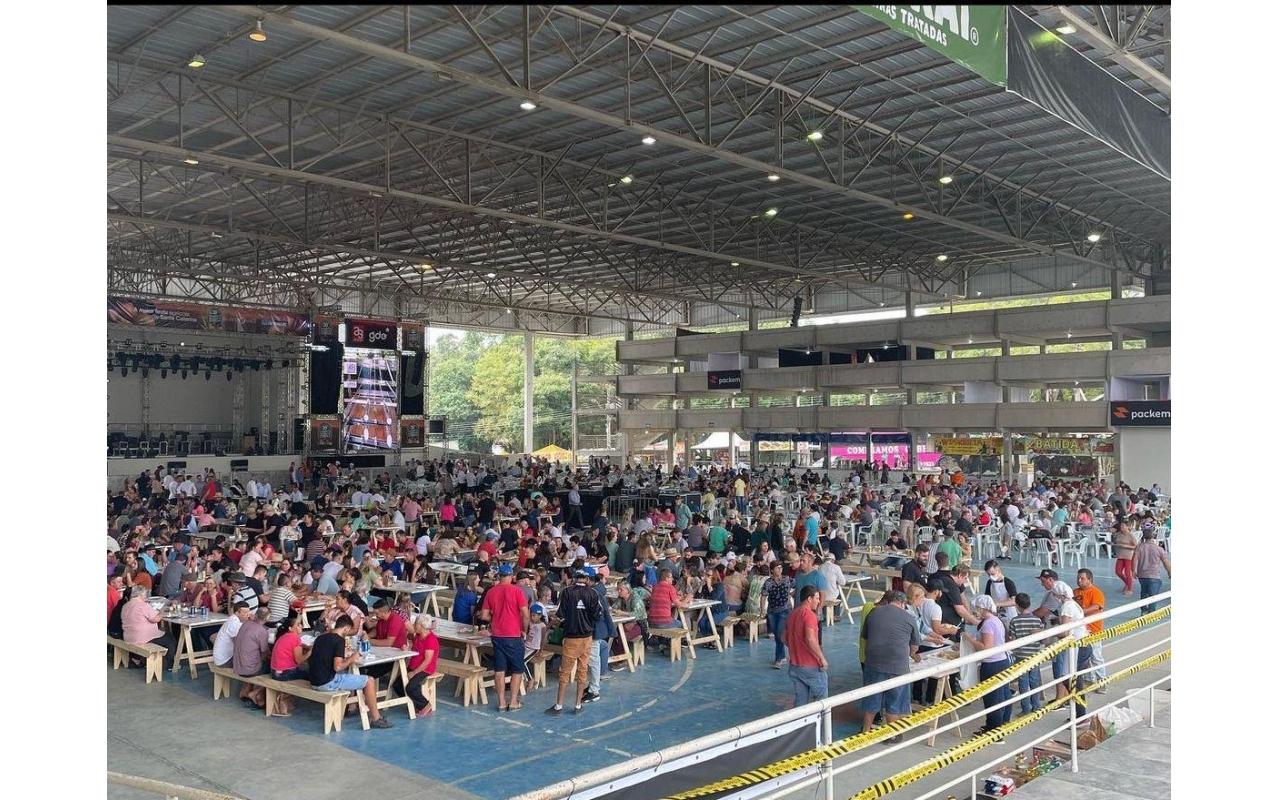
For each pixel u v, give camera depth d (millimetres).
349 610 12414
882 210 33594
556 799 4273
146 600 13945
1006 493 31328
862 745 6055
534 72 20469
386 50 14586
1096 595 12070
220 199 32750
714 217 34125
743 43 18797
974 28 10430
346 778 9711
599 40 18734
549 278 41906
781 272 46156
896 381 42188
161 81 19875
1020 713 11094
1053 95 12219
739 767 7098
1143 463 36000
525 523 26250
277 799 9148
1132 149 14102
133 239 39969
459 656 14648
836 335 44562
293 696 12125
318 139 25281
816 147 23016
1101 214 34250
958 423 40562
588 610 12133
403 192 23125
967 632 10867
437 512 29984
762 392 48625
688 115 23312
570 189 27609
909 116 23484
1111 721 9742
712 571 16141
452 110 23047
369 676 11500
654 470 43000
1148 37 17547
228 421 49812
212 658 13320
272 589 13727
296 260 43312
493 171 28594
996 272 47094
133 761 10141
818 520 23766
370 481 43062
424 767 10055
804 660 10703
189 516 26312
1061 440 39594
